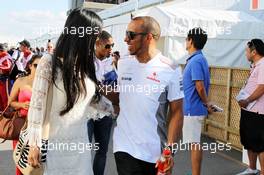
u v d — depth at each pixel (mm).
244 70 7023
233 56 10086
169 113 2822
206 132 8219
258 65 4938
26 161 2609
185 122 4605
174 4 12062
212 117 8023
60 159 2561
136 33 2727
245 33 9984
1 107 6477
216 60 10109
